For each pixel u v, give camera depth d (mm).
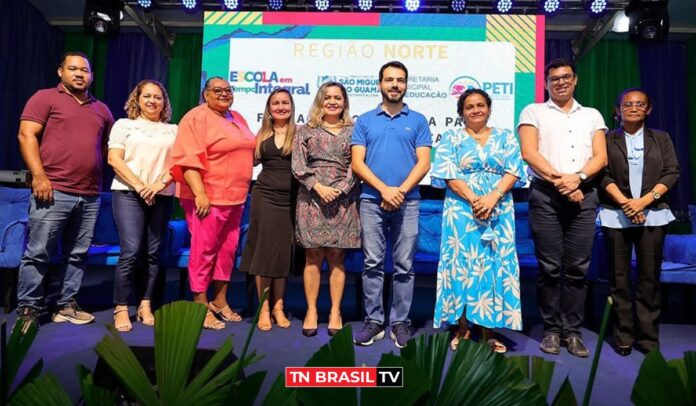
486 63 3869
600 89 6004
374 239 2135
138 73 6211
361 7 4484
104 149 2488
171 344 641
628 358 1969
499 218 2023
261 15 3924
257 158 2443
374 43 3887
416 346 703
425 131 2201
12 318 2385
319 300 3162
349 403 626
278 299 2422
